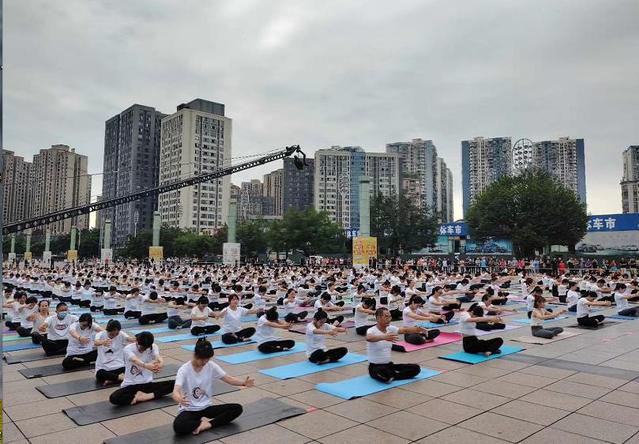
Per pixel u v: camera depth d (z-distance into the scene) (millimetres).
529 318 17719
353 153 120125
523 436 6477
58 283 26062
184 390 6770
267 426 6910
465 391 8578
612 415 7270
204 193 117125
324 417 7289
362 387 8820
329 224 68625
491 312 15500
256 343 13430
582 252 63094
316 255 72000
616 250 62312
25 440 6488
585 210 58062
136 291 18875
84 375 9945
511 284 34594
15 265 62719
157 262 58250
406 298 18641
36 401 8211
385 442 6332
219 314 14117
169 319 16281
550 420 7078
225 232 80500
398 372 9320
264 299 20391
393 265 47062
